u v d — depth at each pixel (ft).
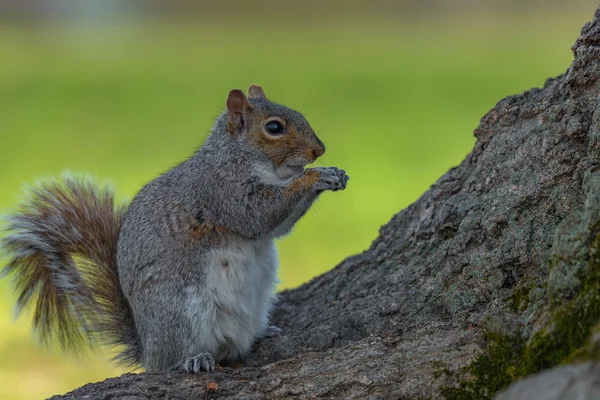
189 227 31.58
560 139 26.50
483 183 28.91
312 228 73.51
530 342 21.83
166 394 25.95
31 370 49.44
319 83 149.89
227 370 29.35
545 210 26.09
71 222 35.27
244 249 32.27
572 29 209.77
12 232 34.96
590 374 18.04
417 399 23.24
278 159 33.50
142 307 31.42
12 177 89.86
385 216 75.82
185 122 124.26
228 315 31.30
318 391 24.84
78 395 25.90
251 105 33.68
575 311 21.03
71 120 128.36
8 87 161.99
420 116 118.11
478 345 23.50
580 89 26.48
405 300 29.04
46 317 35.06
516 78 142.00
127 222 33.01
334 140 105.19
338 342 29.71
